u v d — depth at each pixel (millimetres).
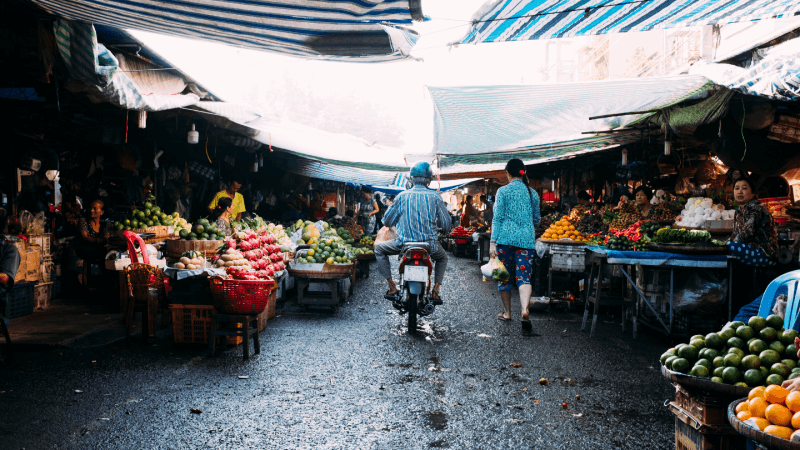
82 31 5125
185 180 11391
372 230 22234
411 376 5012
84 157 10023
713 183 11070
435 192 7246
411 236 7020
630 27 5367
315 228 11531
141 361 5371
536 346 6184
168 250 7938
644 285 7137
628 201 11602
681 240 6688
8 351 5371
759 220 6500
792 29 6914
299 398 4375
